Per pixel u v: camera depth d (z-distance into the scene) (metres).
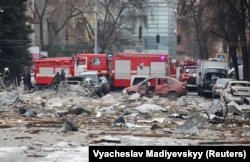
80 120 60.19
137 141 41.72
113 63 160.50
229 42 139.00
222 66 152.75
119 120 55.50
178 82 119.62
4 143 40.44
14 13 148.12
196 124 54.44
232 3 129.25
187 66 186.00
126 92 118.56
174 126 54.09
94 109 75.62
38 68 160.12
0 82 133.12
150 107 77.06
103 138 42.56
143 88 117.94
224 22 132.25
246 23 134.50
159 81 119.56
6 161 32.38
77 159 33.00
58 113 67.31
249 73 132.38
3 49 148.00
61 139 43.06
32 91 137.00
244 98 95.88
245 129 52.75
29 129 50.75
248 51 132.50
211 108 82.75
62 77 147.00
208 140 43.19
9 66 148.62
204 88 139.75
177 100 108.12
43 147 38.28
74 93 116.00
